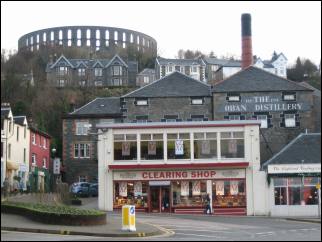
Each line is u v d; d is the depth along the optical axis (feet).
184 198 145.69
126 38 414.00
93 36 401.08
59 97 263.70
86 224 84.99
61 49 385.70
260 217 134.51
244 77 187.62
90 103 209.46
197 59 375.25
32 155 197.67
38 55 374.63
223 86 185.78
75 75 334.44
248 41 208.23
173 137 147.84
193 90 187.42
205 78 374.84
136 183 147.33
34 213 87.51
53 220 83.87
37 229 77.66
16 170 174.81
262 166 145.69
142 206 146.10
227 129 147.13
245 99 184.24
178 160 146.51
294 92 184.34
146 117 186.29
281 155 145.07
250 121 146.72
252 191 144.05
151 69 359.66
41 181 200.95
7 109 170.40
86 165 204.03
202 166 145.38
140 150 147.74
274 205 142.20
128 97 188.14
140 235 76.95
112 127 148.46
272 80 186.39
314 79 318.45
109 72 341.41
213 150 146.72
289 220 122.72
